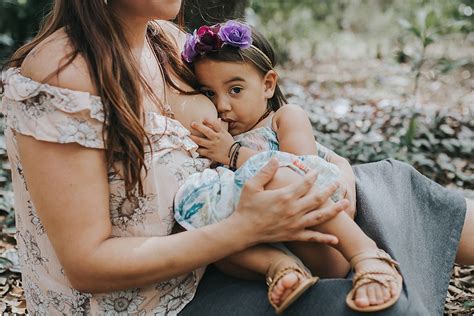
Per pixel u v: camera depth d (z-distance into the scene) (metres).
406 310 1.79
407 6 10.11
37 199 1.83
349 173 2.24
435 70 7.58
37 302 2.10
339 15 10.34
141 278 1.85
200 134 2.24
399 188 2.23
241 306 1.90
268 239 1.87
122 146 1.83
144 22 2.05
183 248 1.84
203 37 2.28
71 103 1.77
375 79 7.54
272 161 1.88
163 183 1.95
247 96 2.33
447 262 2.19
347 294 1.82
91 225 1.82
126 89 1.86
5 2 7.30
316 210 1.88
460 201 2.27
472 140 4.75
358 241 1.90
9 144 1.97
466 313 2.75
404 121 5.15
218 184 2.02
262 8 8.63
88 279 1.84
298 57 9.02
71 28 1.88
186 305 2.01
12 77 1.84
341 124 5.20
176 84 2.26
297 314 1.83
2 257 3.07
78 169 1.79
